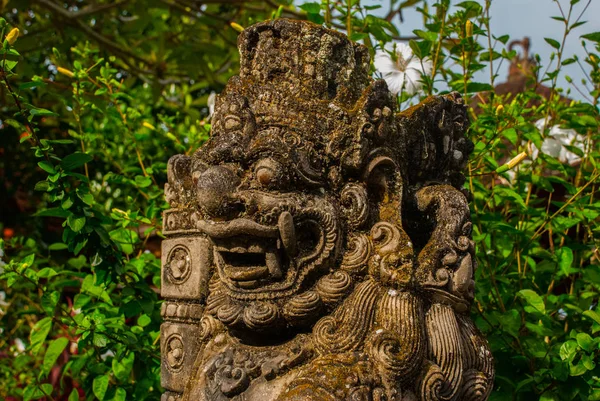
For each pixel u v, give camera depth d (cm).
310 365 168
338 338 171
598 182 282
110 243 249
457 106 212
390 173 187
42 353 373
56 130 487
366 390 161
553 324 270
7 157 526
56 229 494
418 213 194
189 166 214
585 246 273
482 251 267
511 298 266
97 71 392
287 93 187
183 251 207
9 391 370
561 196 346
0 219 544
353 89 198
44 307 264
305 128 182
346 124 183
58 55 291
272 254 177
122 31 452
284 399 161
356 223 183
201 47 420
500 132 258
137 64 464
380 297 176
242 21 446
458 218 185
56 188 234
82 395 354
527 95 283
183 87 468
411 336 169
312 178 179
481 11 268
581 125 277
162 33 430
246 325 178
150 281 356
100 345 245
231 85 196
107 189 418
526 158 300
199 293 200
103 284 268
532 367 243
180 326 204
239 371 175
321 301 177
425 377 169
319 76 192
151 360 263
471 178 267
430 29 274
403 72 284
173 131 353
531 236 276
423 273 178
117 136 346
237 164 180
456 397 173
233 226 173
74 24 388
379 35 276
